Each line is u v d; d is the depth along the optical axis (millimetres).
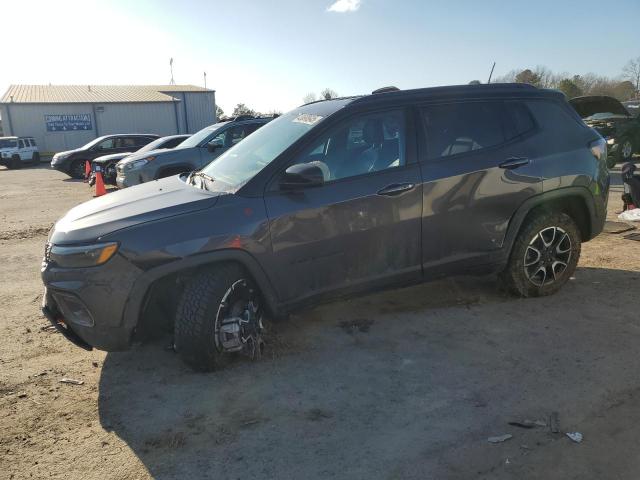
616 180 12938
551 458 2641
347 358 3760
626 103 19953
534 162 4391
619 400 3115
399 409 3113
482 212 4234
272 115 11672
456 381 3402
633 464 2582
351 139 3920
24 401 3348
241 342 3582
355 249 3848
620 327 4086
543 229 4527
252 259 3512
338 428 2953
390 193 3875
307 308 3838
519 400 3156
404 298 4855
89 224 3430
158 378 3594
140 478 2611
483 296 4824
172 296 3688
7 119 35406
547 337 3963
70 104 36469
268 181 3641
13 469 2701
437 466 2613
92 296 3271
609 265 5602
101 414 3186
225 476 2598
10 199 13625
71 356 3984
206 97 45406
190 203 3521
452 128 4215
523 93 4559
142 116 38500
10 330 4492
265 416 3090
